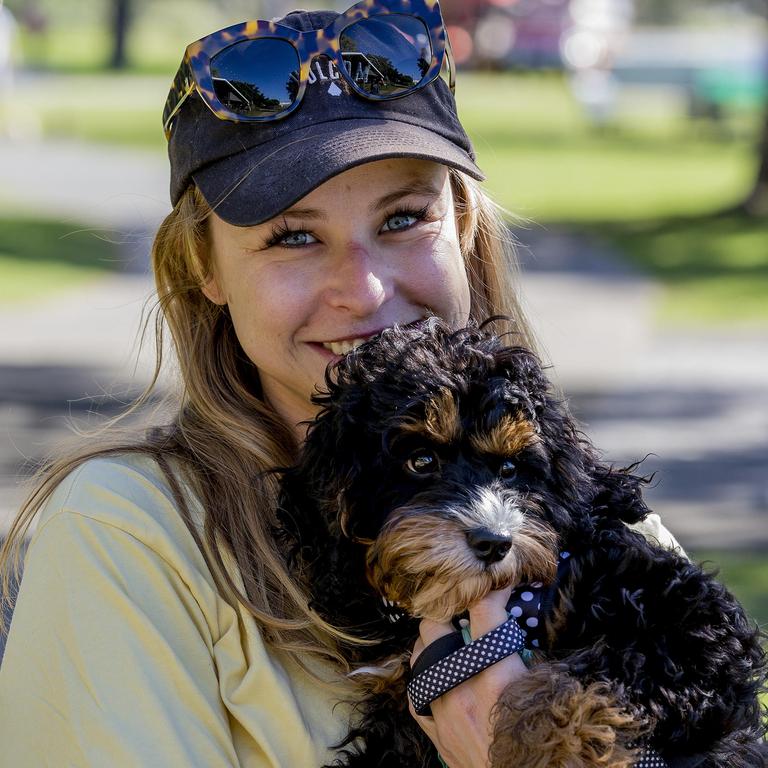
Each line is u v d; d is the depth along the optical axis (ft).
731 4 405.39
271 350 16.40
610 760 13.67
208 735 14.42
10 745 14.61
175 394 18.25
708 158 178.40
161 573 14.93
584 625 15.03
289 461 17.10
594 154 175.83
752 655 15.42
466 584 14.65
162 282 17.31
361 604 15.74
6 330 71.36
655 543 16.44
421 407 14.87
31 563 15.15
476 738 14.52
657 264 102.32
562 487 15.57
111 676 14.39
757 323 79.56
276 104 15.94
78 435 17.39
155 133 174.70
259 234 16.10
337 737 15.44
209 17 437.58
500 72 304.30
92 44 382.83
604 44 287.48
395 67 16.38
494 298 18.81
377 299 16.14
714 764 14.61
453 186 18.26
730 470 49.55
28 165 139.13
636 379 64.64
